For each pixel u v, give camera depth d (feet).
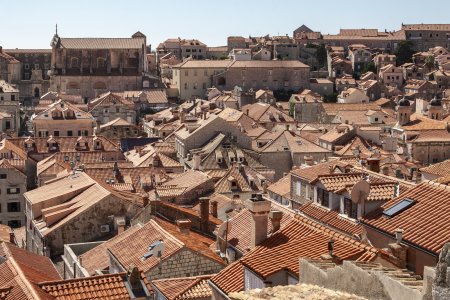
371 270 103.81
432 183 151.53
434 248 125.49
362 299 97.71
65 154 514.27
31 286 153.99
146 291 163.43
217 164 451.12
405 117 632.38
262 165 462.60
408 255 130.82
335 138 558.97
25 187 454.40
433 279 79.97
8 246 224.53
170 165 452.35
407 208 147.02
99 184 304.50
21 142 543.39
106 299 158.30
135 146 592.60
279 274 125.08
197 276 169.58
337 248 129.29
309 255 129.08
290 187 314.55
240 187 344.69
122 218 274.57
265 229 146.61
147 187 390.63
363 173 201.16
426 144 579.89
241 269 139.64
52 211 292.81
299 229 145.38
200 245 199.72
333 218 180.04
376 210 154.20
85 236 274.57
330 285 109.50
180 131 538.88
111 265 202.18
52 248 271.08
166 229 207.00
